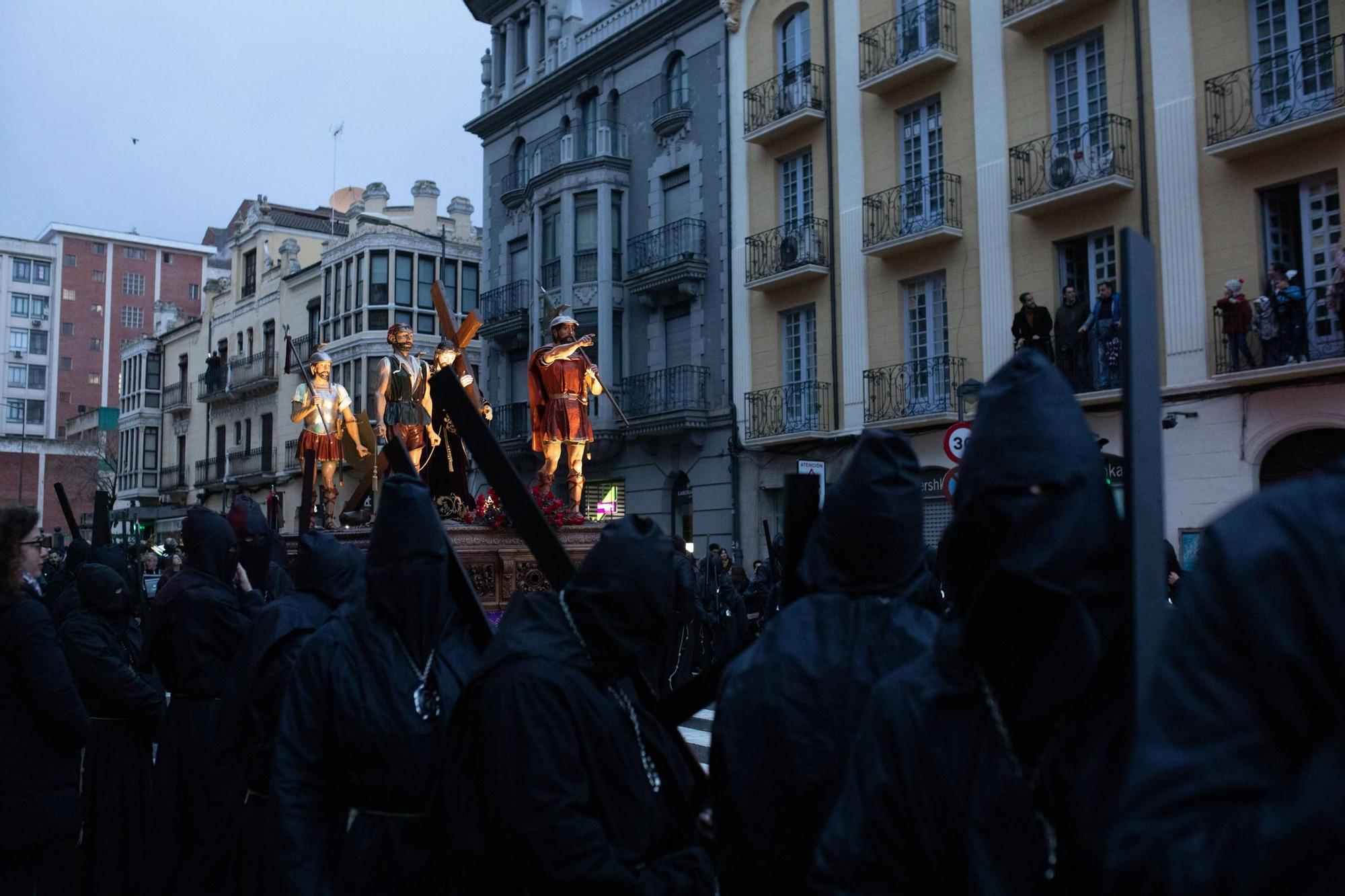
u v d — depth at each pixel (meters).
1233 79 16.06
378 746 3.00
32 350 82.62
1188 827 1.13
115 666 5.51
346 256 37.22
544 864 2.45
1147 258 1.80
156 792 5.50
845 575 2.59
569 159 27.69
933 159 20.47
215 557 5.72
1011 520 1.74
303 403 13.16
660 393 25.20
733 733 2.52
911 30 20.38
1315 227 15.49
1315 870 1.01
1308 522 1.14
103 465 47.28
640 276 25.52
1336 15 15.16
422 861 2.97
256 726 4.17
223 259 90.56
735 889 2.53
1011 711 1.79
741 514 23.44
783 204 23.31
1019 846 1.73
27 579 5.80
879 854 1.84
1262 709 1.13
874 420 20.66
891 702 1.92
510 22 31.06
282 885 2.91
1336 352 14.77
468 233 39.44
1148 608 1.67
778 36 23.50
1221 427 15.98
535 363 10.91
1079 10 17.94
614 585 2.66
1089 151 17.48
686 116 25.23
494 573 9.66
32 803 4.41
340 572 4.58
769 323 23.20
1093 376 17.17
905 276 20.58
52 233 84.12
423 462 11.68
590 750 2.57
